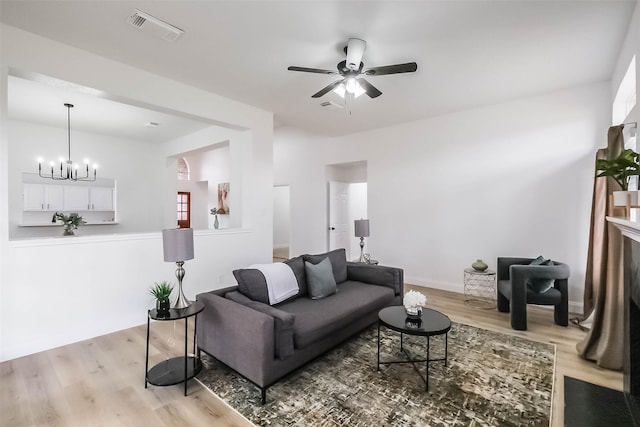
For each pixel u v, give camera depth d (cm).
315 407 201
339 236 701
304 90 384
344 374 240
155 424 186
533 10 227
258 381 205
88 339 301
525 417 190
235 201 491
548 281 324
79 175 584
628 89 304
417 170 516
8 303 258
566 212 385
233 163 493
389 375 238
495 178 437
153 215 679
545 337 307
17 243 262
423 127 508
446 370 245
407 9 227
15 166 517
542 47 280
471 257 461
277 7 226
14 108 447
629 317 194
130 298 333
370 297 312
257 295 270
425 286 508
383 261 561
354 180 724
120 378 234
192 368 238
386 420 188
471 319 360
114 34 261
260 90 384
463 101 422
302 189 704
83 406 201
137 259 338
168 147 660
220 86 371
